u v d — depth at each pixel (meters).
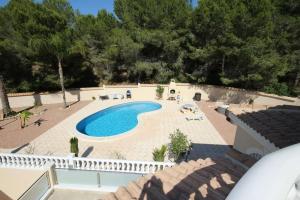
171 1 24.86
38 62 19.38
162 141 12.38
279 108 7.72
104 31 25.08
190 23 22.94
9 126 14.67
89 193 7.81
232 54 19.95
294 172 1.20
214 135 13.55
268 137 5.21
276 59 18.72
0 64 18.94
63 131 13.77
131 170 7.70
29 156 7.92
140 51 26.28
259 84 21.50
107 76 27.31
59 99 21.92
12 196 8.30
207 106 21.48
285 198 1.08
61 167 7.98
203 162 5.38
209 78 25.91
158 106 22.70
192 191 3.77
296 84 21.53
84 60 23.23
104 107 20.30
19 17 16.62
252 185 1.15
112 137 12.51
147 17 25.20
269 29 18.62
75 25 23.86
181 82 27.19
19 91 20.95
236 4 20.03
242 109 7.61
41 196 7.43
